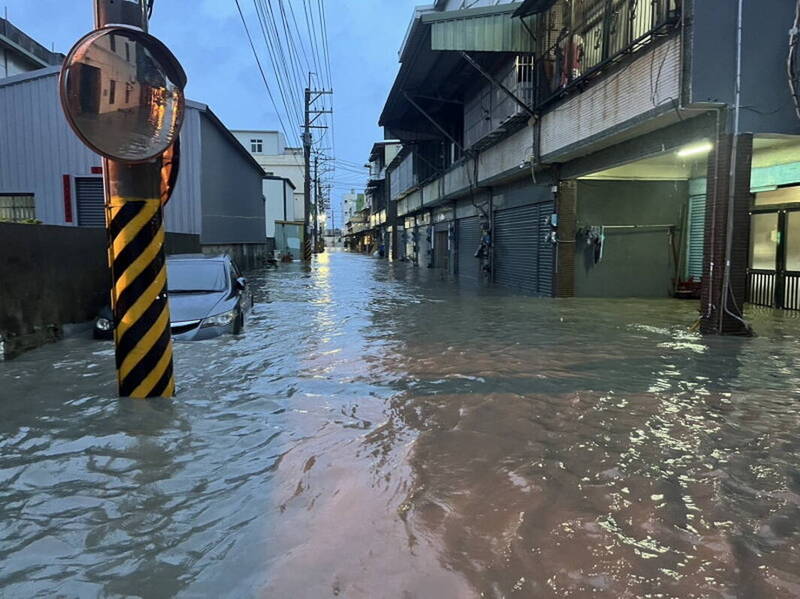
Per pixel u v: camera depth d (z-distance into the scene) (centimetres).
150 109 484
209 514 331
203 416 503
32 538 305
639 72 955
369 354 769
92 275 1011
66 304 906
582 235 1436
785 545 297
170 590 261
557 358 742
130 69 473
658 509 335
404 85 1980
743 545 297
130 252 533
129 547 296
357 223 8744
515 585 264
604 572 273
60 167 1853
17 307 764
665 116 902
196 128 1961
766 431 466
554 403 543
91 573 274
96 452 420
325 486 367
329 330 970
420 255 3453
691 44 822
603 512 332
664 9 880
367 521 322
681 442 442
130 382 549
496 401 550
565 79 1223
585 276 1452
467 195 2262
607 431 467
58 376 641
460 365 704
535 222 1594
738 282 889
